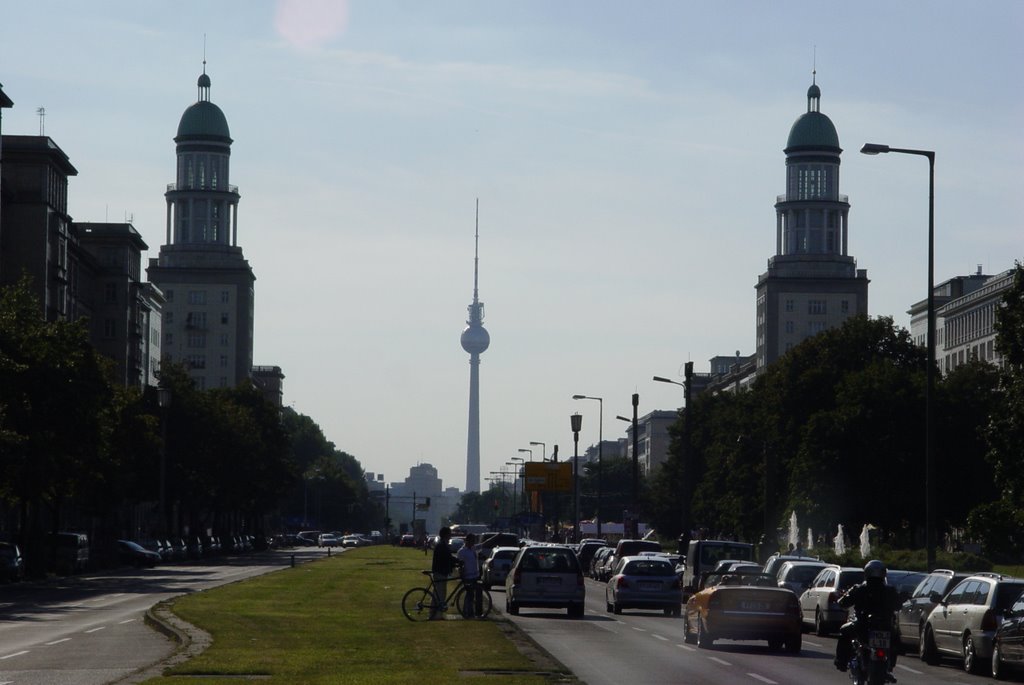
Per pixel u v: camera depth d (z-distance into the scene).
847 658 26.86
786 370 128.25
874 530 116.19
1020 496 62.09
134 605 60.09
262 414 189.25
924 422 112.31
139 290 192.25
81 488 96.75
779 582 56.16
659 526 186.75
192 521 160.00
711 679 30.89
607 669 32.94
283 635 39.78
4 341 79.94
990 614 35.03
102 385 86.19
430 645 36.41
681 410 187.12
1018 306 62.53
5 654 34.84
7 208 144.88
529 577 55.91
